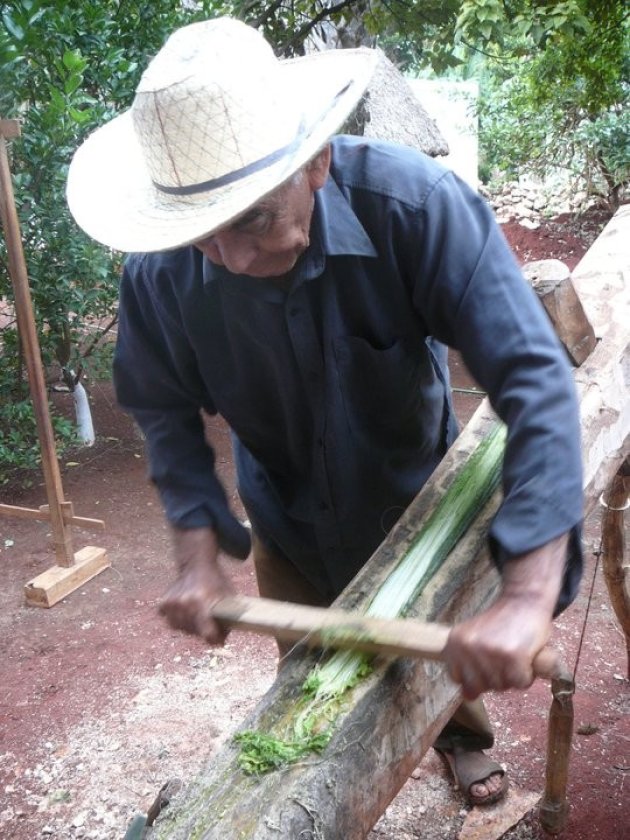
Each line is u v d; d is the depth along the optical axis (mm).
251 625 1501
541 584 1266
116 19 6059
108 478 5613
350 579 2221
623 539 2924
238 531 1903
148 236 1374
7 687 3592
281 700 1384
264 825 1197
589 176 11602
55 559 4680
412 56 12258
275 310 1675
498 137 11852
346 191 1579
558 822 2623
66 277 5469
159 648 3807
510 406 1395
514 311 1449
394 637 1331
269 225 1390
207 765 1319
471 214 1545
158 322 1854
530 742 3057
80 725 3322
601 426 1900
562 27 7418
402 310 1687
